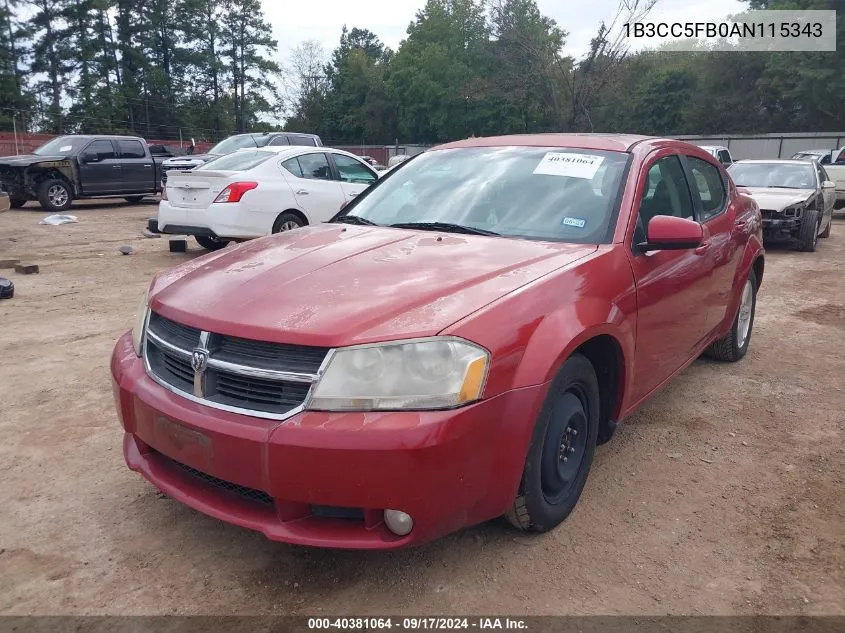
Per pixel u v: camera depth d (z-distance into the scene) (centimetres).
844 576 262
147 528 292
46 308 675
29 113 5412
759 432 395
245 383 237
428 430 218
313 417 222
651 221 317
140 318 292
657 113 5088
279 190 919
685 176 409
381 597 248
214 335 245
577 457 294
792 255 1103
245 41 6875
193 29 6469
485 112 5334
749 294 518
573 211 333
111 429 389
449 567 265
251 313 244
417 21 6122
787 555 275
